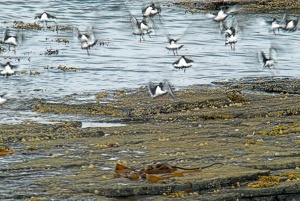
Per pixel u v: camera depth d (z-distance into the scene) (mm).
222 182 25156
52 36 61344
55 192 24266
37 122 35781
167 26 68000
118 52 56875
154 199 23984
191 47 59875
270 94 42781
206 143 30703
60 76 47656
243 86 45031
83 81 46625
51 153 29328
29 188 24688
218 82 46625
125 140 31438
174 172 26062
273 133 32500
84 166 27297
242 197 24547
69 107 38781
